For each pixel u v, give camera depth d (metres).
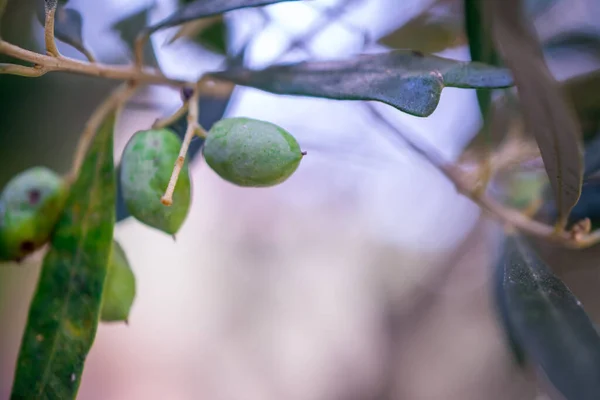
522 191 0.27
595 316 0.30
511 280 0.20
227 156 0.19
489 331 0.50
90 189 0.20
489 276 0.26
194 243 0.66
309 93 0.19
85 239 0.20
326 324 0.65
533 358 0.19
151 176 0.19
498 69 0.19
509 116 0.26
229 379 0.70
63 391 0.19
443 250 0.45
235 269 0.67
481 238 0.42
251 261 0.65
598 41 0.26
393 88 0.18
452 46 0.28
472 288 0.48
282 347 0.68
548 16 0.27
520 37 0.17
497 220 0.24
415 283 0.54
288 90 0.19
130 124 0.30
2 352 0.42
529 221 0.23
